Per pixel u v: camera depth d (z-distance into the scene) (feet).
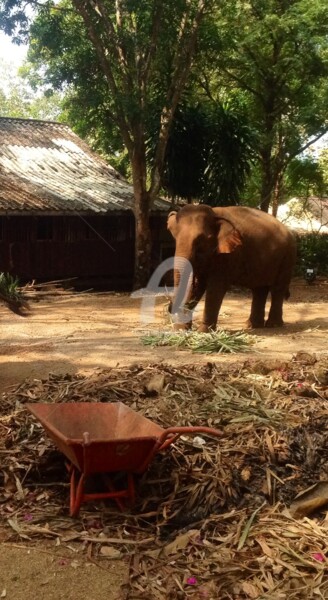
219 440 17.52
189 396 20.48
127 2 56.03
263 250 35.94
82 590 12.48
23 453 17.17
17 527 14.40
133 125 60.13
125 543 13.96
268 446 17.12
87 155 75.46
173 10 57.47
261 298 38.96
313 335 35.63
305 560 13.29
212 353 29.60
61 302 51.57
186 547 13.74
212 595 12.30
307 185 94.17
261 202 81.46
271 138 76.07
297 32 71.41
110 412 16.85
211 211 34.19
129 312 45.55
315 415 19.29
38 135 76.38
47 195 61.57
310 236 84.79
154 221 68.08
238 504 15.37
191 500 15.35
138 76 59.67
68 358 28.12
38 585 12.60
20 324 38.78
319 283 71.46
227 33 72.38
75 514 14.78
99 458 14.15
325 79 76.59
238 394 20.54
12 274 61.77
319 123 74.33
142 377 22.52
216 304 34.83
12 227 61.21
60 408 16.49
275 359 27.73
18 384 23.38
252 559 13.37
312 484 16.14
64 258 63.93
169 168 69.46
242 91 84.28
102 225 65.31
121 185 69.72
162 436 14.43
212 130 68.64
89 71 62.80
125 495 15.12
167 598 12.23
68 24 62.28
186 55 59.16
